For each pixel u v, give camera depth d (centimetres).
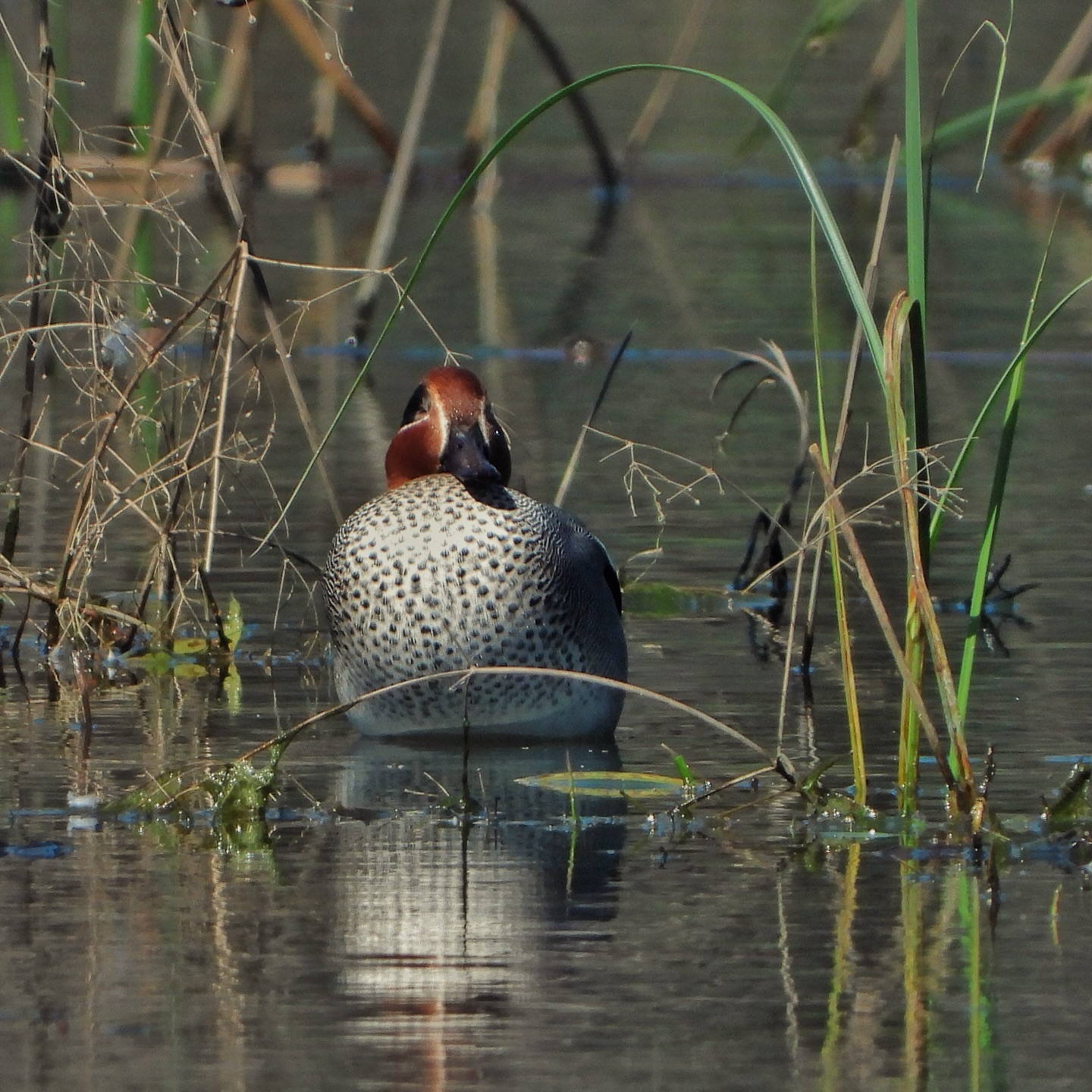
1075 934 659
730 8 3838
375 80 3394
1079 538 1337
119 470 1482
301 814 812
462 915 681
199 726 966
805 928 666
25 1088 539
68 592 1128
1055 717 952
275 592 1229
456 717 943
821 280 2289
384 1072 549
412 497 942
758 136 2719
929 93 3203
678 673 1065
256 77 3447
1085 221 2730
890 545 1326
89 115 2766
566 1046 568
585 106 2983
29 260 1213
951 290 2252
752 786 853
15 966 628
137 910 686
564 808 823
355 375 1859
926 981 617
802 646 1106
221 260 2289
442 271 2372
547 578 930
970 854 753
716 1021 586
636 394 1770
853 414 1702
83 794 838
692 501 1447
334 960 635
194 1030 579
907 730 803
